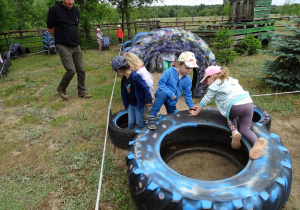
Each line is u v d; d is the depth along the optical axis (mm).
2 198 3027
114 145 4156
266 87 6559
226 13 36469
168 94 3416
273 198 2133
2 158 3920
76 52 5961
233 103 2908
